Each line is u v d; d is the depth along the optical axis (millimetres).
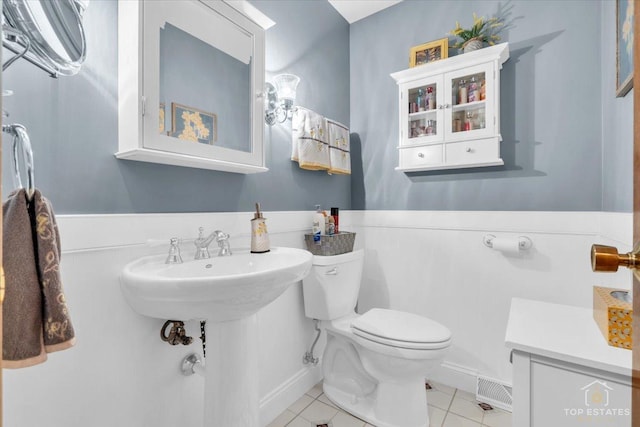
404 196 2094
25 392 845
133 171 1087
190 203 1268
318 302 1708
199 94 1200
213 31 1239
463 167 1852
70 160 934
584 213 1565
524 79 1727
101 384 986
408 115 1948
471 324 1846
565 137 1620
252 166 1336
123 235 1038
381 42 2207
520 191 1729
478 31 1758
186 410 1220
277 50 1689
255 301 966
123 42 1032
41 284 674
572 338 1011
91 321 964
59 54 789
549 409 946
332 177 2111
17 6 706
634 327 447
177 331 1135
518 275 1720
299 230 1798
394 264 2123
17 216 657
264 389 1557
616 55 1246
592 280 1542
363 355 1555
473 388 1810
